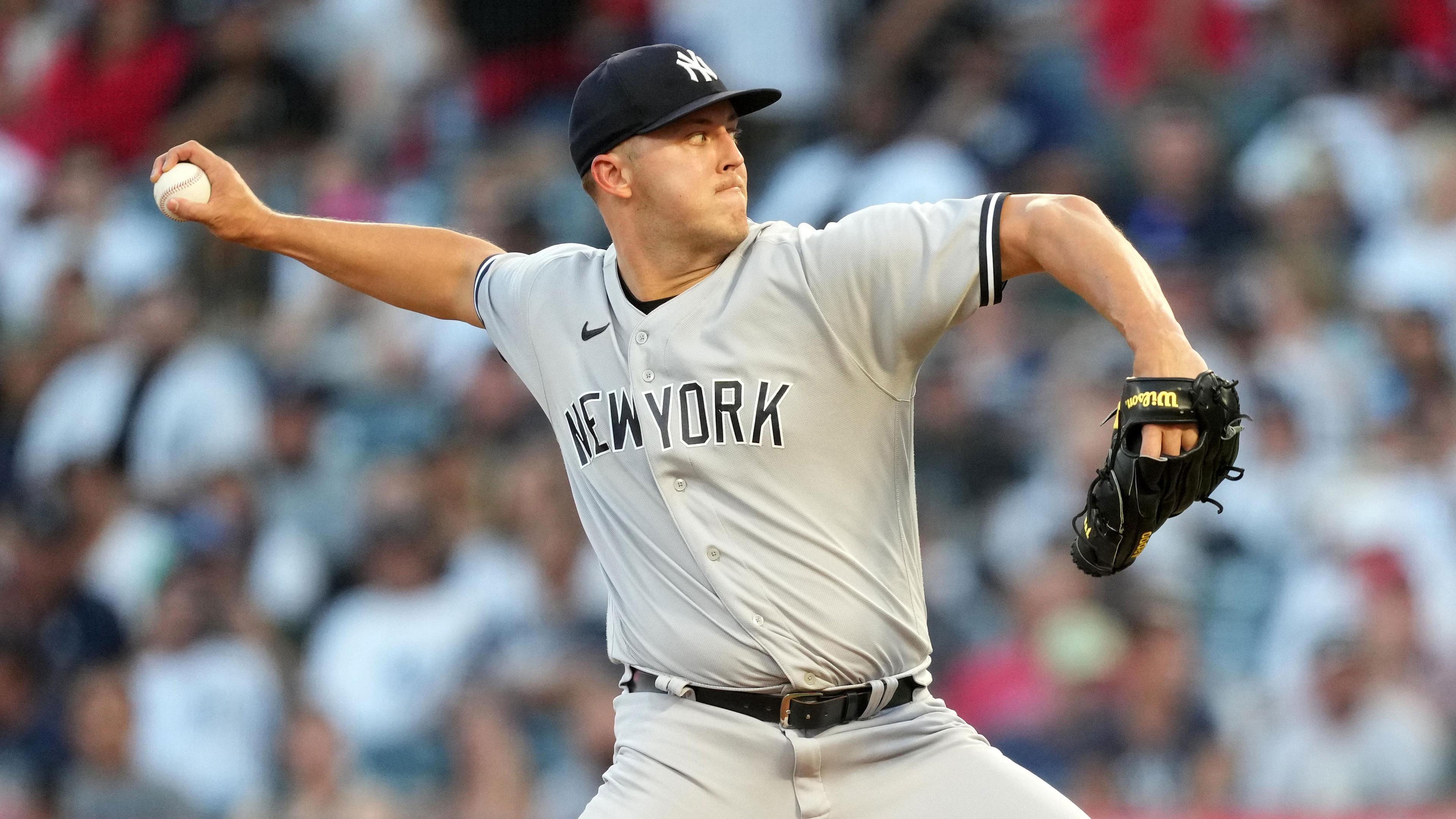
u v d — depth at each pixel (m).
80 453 34.97
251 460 33.78
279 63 40.84
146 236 38.69
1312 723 26.61
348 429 33.62
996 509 29.45
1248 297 31.44
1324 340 31.12
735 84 37.75
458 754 28.50
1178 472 9.59
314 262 13.16
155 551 32.41
